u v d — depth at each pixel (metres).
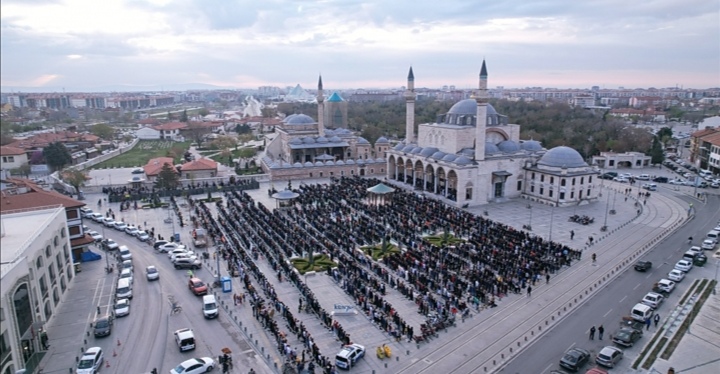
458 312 50.12
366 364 40.81
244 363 41.38
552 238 75.81
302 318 49.28
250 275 60.69
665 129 162.25
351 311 49.81
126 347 44.09
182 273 62.19
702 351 42.12
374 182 123.12
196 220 84.44
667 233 78.00
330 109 197.88
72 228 65.94
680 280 57.97
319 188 112.81
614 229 80.75
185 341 42.97
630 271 61.41
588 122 182.38
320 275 61.03
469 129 108.25
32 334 43.19
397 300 53.28
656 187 116.62
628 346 42.62
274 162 136.38
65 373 40.22
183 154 167.38
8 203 59.75
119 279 58.47
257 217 85.69
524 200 106.56
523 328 46.88
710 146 129.00
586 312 50.06
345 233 74.44
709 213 90.75
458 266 59.97
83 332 47.25
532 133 165.62
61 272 55.44
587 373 36.25
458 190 99.25
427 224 79.81
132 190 109.31
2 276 37.44
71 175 106.38
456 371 39.78
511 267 59.97
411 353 42.62
